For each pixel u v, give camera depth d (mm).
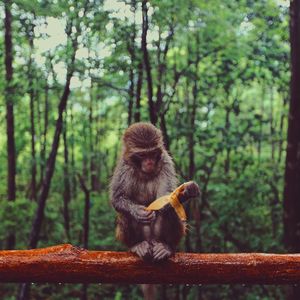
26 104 16234
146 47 10094
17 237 13461
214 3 10852
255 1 11188
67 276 3559
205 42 11875
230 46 11469
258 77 11680
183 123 12000
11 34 10930
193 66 13227
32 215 12383
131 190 4758
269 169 13109
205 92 12086
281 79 11664
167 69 12102
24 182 18156
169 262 3578
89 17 9961
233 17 11570
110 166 19641
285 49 11883
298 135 9680
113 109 17797
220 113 14539
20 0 9711
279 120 18250
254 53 11492
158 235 4512
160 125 11273
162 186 4699
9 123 12711
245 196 11102
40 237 14695
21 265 3516
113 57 10352
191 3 10578
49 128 16766
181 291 12977
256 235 12211
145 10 9984
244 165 11727
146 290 4625
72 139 15188
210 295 12266
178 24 11078
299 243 9781
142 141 4652
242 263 3555
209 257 3596
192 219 13039
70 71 10367
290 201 9812
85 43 10203
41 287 13711
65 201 14969
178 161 13148
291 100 9672
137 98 11070
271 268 3543
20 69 10891
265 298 10984
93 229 14820
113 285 13609
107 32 10258
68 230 14555
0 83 10953
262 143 16750
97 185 18359
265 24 11453
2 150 16984
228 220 11227
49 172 11047
